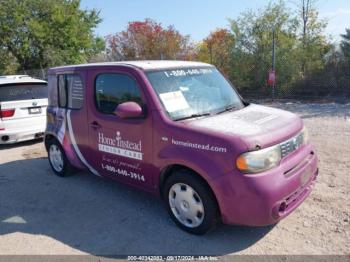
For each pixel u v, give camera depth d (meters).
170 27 21.02
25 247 3.71
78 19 22.05
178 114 3.84
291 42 13.23
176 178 3.67
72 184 5.48
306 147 3.91
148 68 4.11
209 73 4.66
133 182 4.29
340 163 5.55
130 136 4.10
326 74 12.93
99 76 4.52
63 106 5.31
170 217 3.97
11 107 7.77
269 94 13.50
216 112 4.07
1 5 20.31
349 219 3.83
